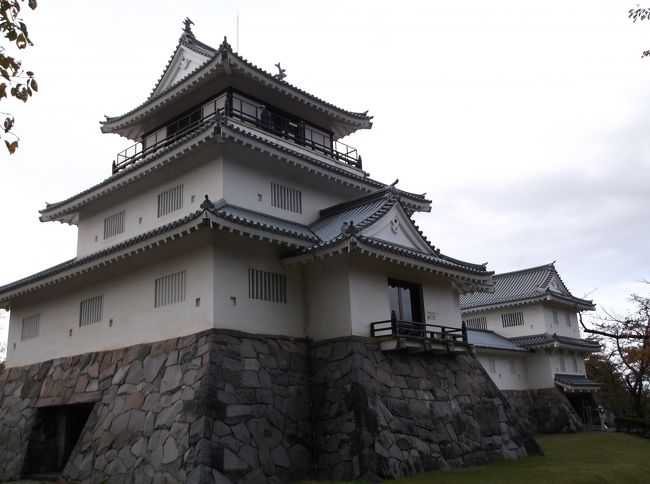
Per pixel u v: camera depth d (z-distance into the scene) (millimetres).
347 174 24406
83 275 22469
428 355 21984
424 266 21219
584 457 24406
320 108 26906
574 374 46062
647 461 25344
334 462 17672
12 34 8758
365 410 17531
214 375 16609
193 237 18531
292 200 23297
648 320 24984
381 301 20750
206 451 15102
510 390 41906
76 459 18812
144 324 20094
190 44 28078
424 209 27391
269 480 16547
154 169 22125
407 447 18156
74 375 21984
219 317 17750
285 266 20469
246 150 21078
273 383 18312
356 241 18281
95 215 26391
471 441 20984
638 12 10820
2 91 8742
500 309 47938
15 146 8859
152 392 17969
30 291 25109
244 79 24047
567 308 48719
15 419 23453
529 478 17062
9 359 26844
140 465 16641
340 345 19297
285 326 19922
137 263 20922
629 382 48062
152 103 25562
